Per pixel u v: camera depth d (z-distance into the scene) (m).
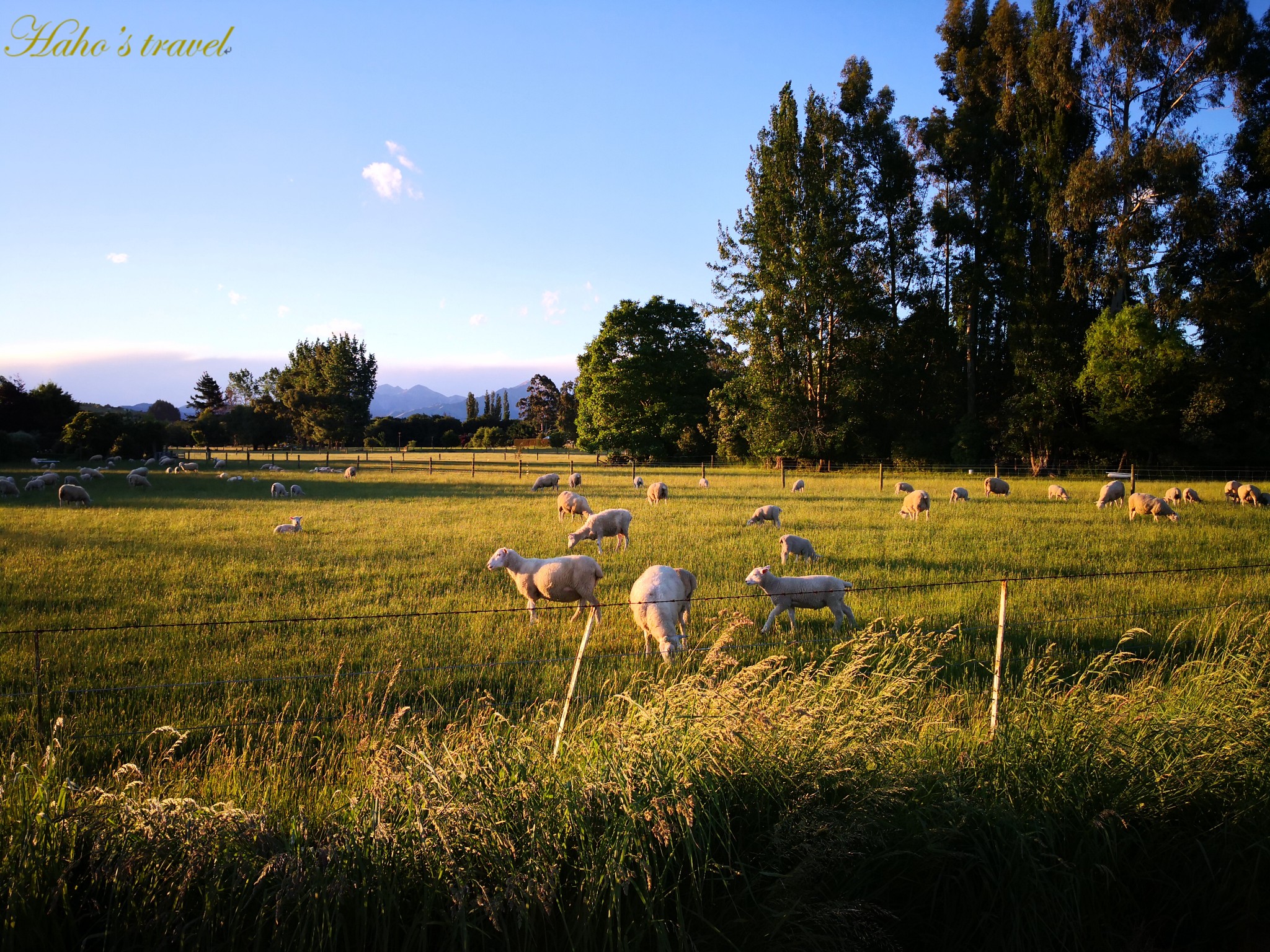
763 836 3.63
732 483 32.66
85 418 51.62
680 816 3.43
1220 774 4.29
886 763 4.14
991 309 44.84
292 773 4.80
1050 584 10.73
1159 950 3.76
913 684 6.05
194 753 5.13
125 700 6.16
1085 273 36.34
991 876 3.59
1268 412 36.88
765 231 43.34
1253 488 23.61
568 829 3.42
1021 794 4.10
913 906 3.66
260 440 86.69
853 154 43.84
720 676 6.45
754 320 44.56
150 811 3.24
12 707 5.89
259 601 9.80
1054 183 36.94
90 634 7.97
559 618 9.10
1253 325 35.53
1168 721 4.72
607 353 55.75
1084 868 3.77
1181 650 7.91
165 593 10.11
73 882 3.19
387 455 72.00
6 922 2.92
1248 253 36.25
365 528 17.09
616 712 5.57
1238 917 3.89
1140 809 4.02
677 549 14.18
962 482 34.31
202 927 2.97
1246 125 35.56
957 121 42.03
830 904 3.39
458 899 3.00
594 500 24.69
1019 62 39.66
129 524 17.44
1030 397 39.56
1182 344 35.59
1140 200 34.44
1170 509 19.14
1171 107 36.19
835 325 44.69
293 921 3.05
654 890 3.27
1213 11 33.47
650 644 8.00
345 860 3.17
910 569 12.16
